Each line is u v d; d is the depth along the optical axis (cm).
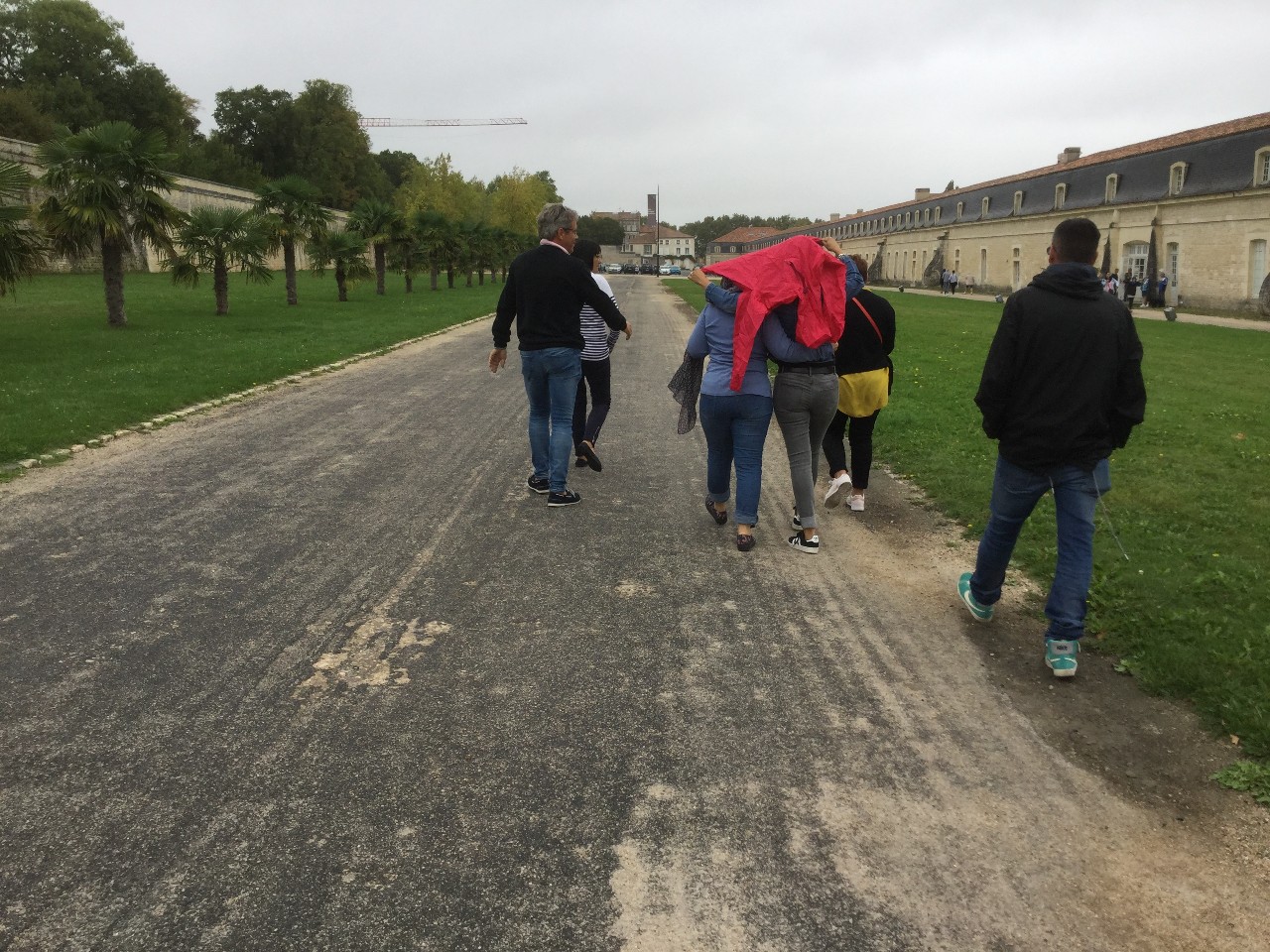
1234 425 946
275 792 256
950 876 231
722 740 293
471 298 3180
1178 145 4419
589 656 352
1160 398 1164
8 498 558
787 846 240
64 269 3941
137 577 425
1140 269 4716
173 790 256
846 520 560
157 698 309
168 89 6712
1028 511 358
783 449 774
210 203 4959
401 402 952
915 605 418
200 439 746
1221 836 251
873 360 542
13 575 424
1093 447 335
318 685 322
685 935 207
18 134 5269
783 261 462
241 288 3553
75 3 6262
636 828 245
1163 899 225
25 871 221
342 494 582
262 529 504
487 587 423
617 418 894
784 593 428
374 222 3241
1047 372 333
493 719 302
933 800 263
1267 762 283
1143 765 285
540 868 228
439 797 256
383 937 203
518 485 615
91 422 762
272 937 202
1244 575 445
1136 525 535
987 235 6312
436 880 222
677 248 16150
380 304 2662
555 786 264
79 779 260
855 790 267
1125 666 348
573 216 541
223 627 370
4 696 308
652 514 555
